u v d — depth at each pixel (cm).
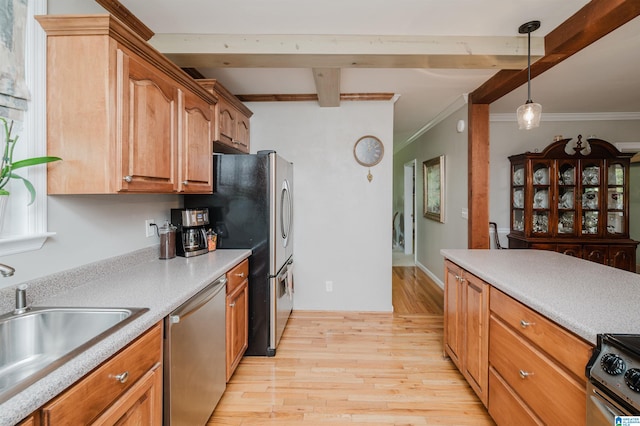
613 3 159
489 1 174
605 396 93
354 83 298
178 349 136
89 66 132
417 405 188
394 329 297
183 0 172
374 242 340
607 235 385
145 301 130
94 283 158
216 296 179
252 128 339
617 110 412
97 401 90
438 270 451
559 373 116
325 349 259
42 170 133
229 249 252
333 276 343
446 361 239
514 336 146
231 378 218
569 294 137
